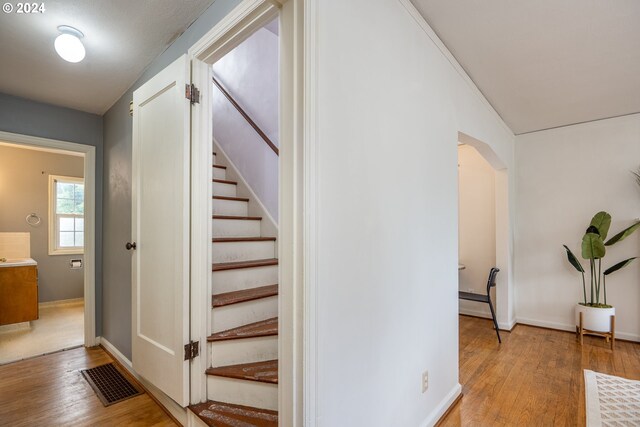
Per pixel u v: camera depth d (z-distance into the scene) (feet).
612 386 7.98
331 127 3.90
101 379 7.96
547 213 12.97
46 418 6.36
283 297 3.84
